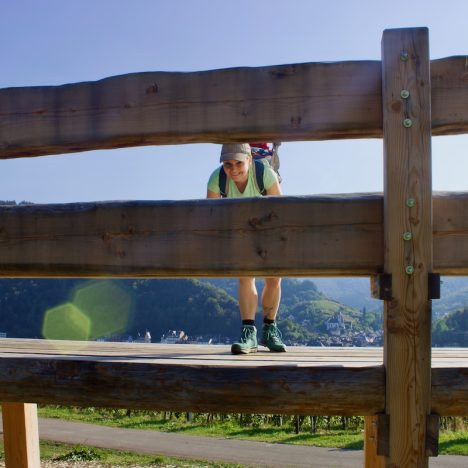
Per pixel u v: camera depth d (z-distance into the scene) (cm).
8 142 301
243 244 282
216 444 1688
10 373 309
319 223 279
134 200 292
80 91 296
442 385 275
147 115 289
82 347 504
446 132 279
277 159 501
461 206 275
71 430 1902
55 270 295
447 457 1435
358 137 287
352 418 2081
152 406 295
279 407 286
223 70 284
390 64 271
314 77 279
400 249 268
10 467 470
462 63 274
